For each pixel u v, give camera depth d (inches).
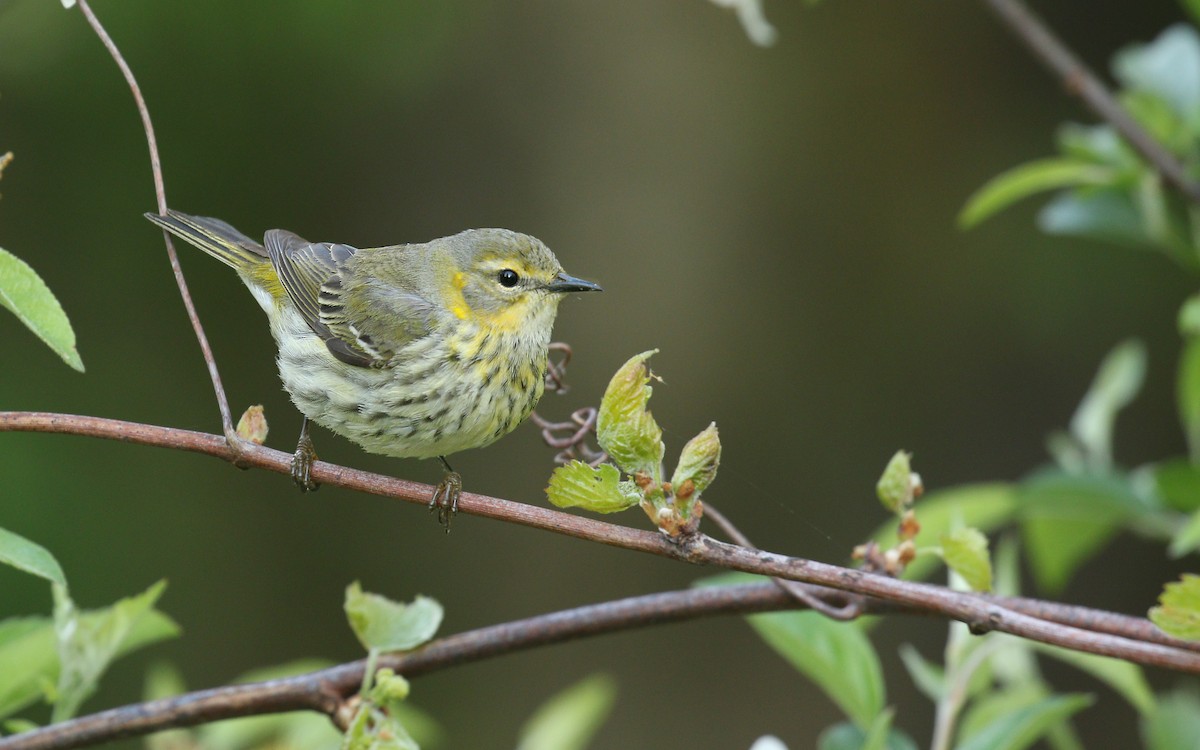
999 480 554.3
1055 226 288.0
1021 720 198.7
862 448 559.5
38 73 515.2
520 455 556.4
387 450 279.6
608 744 540.4
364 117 558.6
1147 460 556.7
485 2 553.6
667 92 573.3
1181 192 276.4
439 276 277.3
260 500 554.6
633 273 562.3
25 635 209.8
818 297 569.6
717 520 208.4
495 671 550.9
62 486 519.2
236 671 538.9
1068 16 597.9
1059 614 185.6
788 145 580.1
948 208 576.4
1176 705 229.5
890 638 549.3
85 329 536.7
